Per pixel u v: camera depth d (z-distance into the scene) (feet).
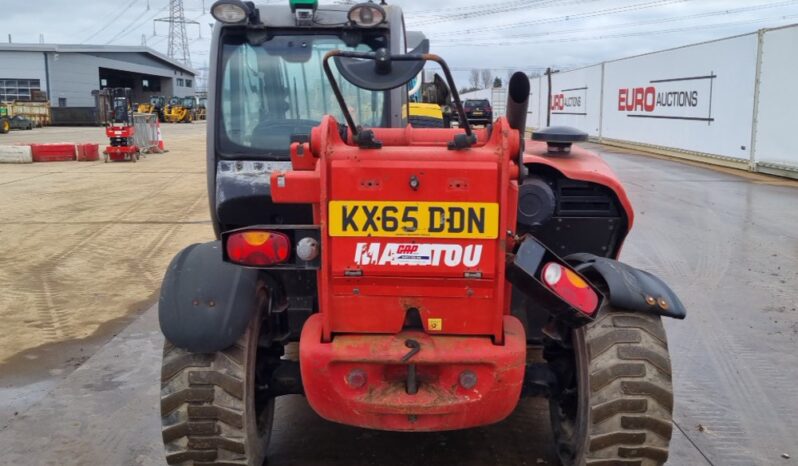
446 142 10.44
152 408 15.25
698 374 17.17
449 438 13.74
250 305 10.31
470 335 9.75
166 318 10.05
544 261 9.64
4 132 134.72
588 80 104.58
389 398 9.61
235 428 10.24
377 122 15.08
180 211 41.34
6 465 12.88
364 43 14.85
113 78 252.42
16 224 37.04
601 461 10.30
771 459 13.26
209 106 14.89
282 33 14.83
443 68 9.12
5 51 200.95
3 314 22.04
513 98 9.71
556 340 11.20
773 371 17.37
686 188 50.01
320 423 14.35
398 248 9.30
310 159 10.75
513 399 9.73
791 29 54.34
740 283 25.17
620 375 10.10
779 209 40.75
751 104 60.23
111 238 33.45
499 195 9.12
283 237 9.57
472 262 9.32
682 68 73.67
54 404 15.47
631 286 10.41
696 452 13.44
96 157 77.41
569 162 13.00
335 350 9.53
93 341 19.60
